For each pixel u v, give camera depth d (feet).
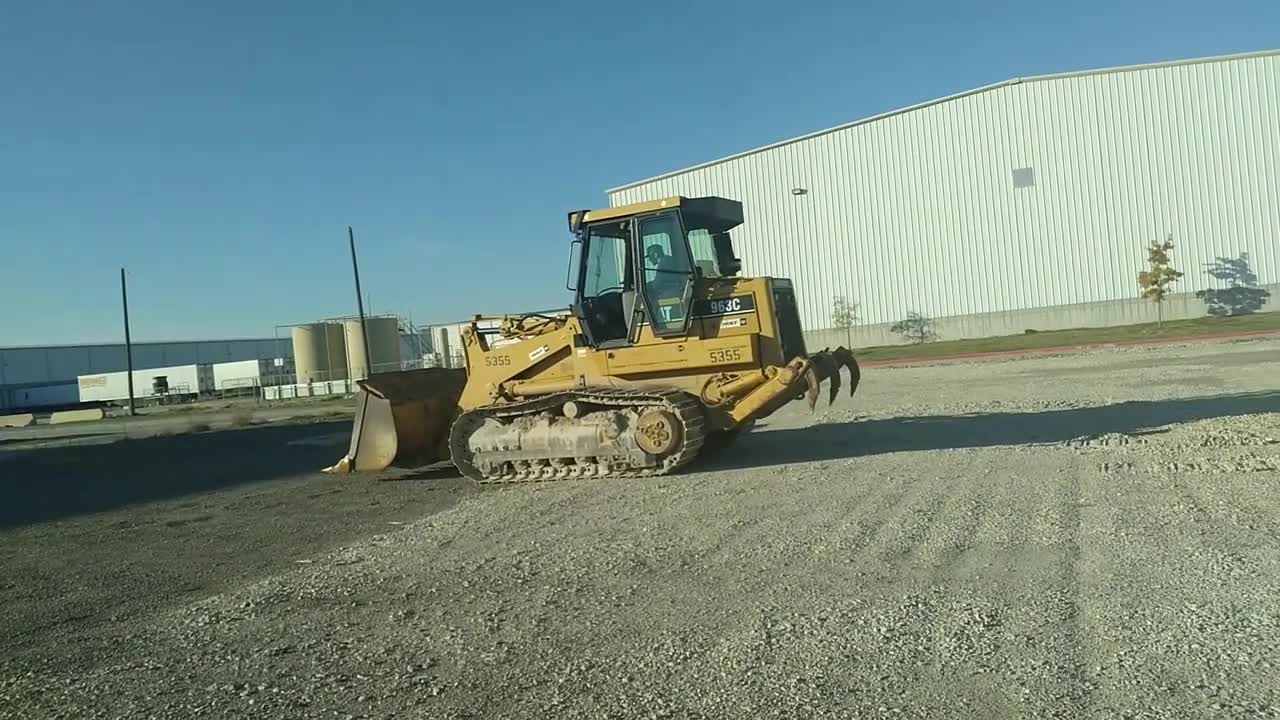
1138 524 22.88
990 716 12.96
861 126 151.43
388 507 33.99
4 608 21.91
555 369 38.91
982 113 144.87
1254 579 18.10
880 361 119.34
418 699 14.67
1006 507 25.62
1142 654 14.76
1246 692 13.23
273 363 219.41
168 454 65.05
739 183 158.30
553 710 13.96
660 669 15.35
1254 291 135.03
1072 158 141.18
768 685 14.42
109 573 25.38
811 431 46.62
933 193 148.05
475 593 20.61
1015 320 144.77
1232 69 135.03
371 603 20.39
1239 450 31.81
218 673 16.39
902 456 35.88
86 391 242.78
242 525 32.07
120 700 15.30
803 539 23.52
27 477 54.24
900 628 16.56
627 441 35.35
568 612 18.76
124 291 156.87
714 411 36.24
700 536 24.67
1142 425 40.65
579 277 38.11
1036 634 15.89
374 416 42.01
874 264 151.74
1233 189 135.54
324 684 15.56
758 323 35.86
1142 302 139.03
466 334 40.63
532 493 34.35
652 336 36.96
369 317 182.09
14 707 15.20
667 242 36.86
